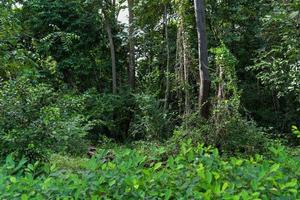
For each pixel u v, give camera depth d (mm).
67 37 14227
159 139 11570
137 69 16359
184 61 10453
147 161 2750
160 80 13961
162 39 14375
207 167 2441
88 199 2166
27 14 15828
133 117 14820
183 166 2408
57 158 7277
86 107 14766
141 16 14023
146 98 12102
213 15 12984
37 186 2273
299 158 2643
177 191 2184
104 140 13914
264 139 8047
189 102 10180
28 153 5137
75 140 9211
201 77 9172
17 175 2557
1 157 5000
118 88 16422
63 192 2211
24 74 6637
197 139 8078
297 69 8547
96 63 17062
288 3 8734
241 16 13133
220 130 8102
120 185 2203
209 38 12805
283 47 9227
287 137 11430
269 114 13562
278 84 9539
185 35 10602
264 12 12445
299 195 2082
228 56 8750
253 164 2557
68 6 16234
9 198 2146
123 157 2611
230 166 2391
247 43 13562
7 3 7605
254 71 13516
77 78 16750
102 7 16438
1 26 7219
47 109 5367
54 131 5316
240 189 2166
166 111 12047
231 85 8703
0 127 5117
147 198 2109
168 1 12484
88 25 16594
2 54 7023
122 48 17156
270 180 2148
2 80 6191
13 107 5215
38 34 16312
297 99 10672
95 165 2439
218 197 2021
